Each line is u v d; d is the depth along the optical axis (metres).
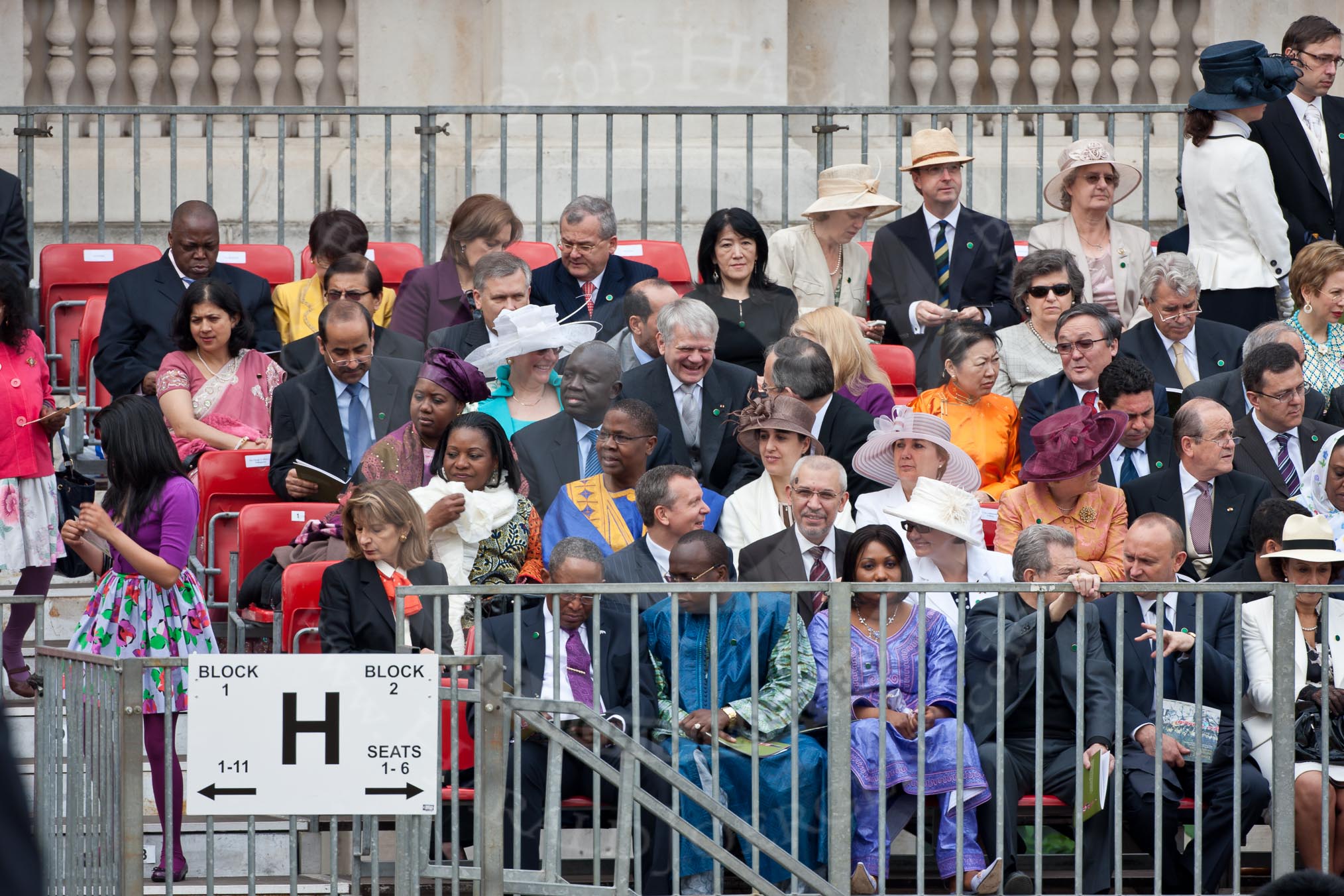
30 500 24.77
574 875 18.89
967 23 41.44
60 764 19.69
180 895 19.92
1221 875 19.72
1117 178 30.44
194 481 26.06
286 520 24.09
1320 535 20.72
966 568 21.52
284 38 40.03
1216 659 20.14
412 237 39.00
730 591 17.94
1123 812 19.59
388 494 19.83
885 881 18.11
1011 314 28.78
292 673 17.02
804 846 18.45
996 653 19.03
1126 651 19.92
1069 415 23.14
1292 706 18.42
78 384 30.94
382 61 40.00
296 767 17.00
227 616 25.02
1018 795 19.34
